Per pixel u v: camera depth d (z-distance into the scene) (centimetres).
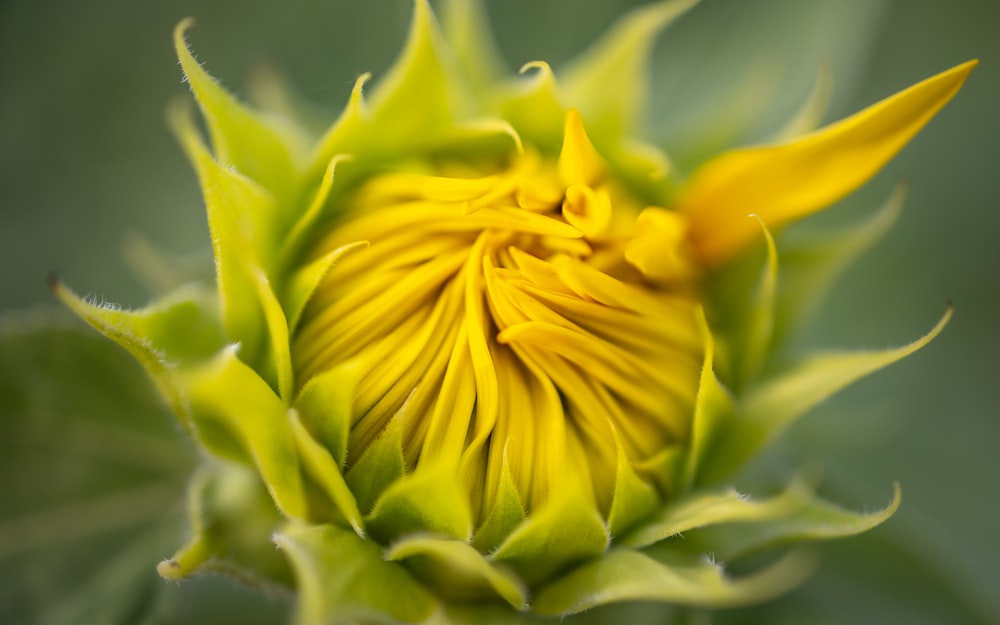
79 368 33
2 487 33
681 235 30
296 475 29
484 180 30
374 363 29
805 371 31
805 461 34
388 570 29
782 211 30
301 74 36
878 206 38
